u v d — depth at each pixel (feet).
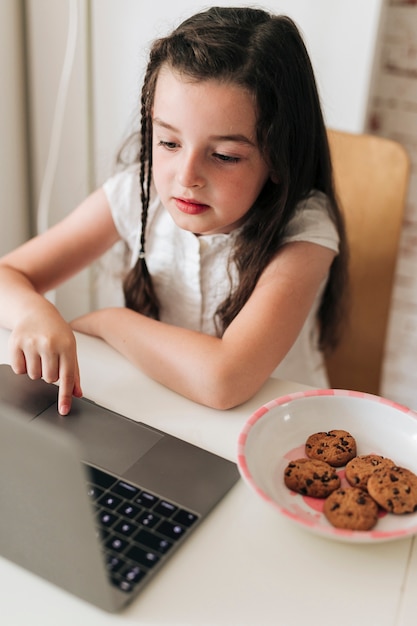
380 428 2.42
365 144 4.02
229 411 2.62
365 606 1.88
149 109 3.09
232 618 1.82
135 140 4.03
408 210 5.08
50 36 4.62
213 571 1.94
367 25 4.14
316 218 3.32
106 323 3.03
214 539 2.03
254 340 2.81
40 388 2.63
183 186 2.84
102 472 2.20
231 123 2.73
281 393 2.75
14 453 2.26
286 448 2.35
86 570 1.89
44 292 3.61
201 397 2.63
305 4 4.19
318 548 2.03
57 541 1.95
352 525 2.00
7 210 4.98
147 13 4.42
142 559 1.93
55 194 5.13
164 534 2.01
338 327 4.04
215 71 2.72
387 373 5.75
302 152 3.12
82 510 2.06
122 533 2.00
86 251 3.75
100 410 2.52
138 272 3.68
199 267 3.54
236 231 3.37
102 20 4.51
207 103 2.71
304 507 2.12
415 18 4.47
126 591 1.84
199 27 2.87
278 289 3.03
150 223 3.65
